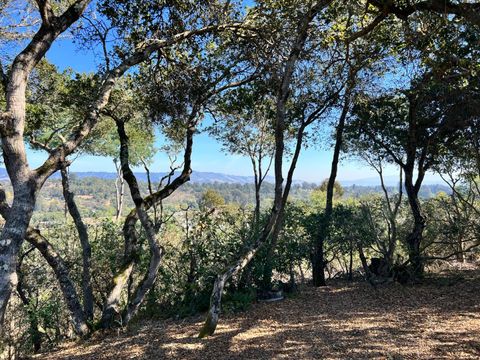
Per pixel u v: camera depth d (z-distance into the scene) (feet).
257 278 33.71
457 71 28.58
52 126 32.40
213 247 33.19
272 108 39.17
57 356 23.15
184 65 31.96
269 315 28.07
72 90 28.66
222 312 29.37
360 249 40.60
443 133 38.91
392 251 39.83
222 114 37.63
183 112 33.73
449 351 18.24
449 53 23.70
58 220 42.11
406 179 39.40
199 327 26.08
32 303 27.71
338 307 29.71
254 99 35.58
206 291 31.89
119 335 25.81
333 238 42.68
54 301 29.43
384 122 40.16
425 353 18.20
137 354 21.47
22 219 18.28
